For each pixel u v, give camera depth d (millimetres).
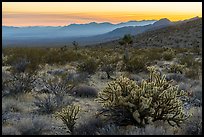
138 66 20984
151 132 7199
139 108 7773
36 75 17812
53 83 14430
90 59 20719
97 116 8688
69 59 26125
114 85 8281
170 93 7953
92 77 18766
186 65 24047
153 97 7922
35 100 11984
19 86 12945
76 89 13703
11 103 10938
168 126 8219
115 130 7508
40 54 25891
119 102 7961
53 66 23781
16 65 18922
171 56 31516
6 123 8961
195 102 11961
